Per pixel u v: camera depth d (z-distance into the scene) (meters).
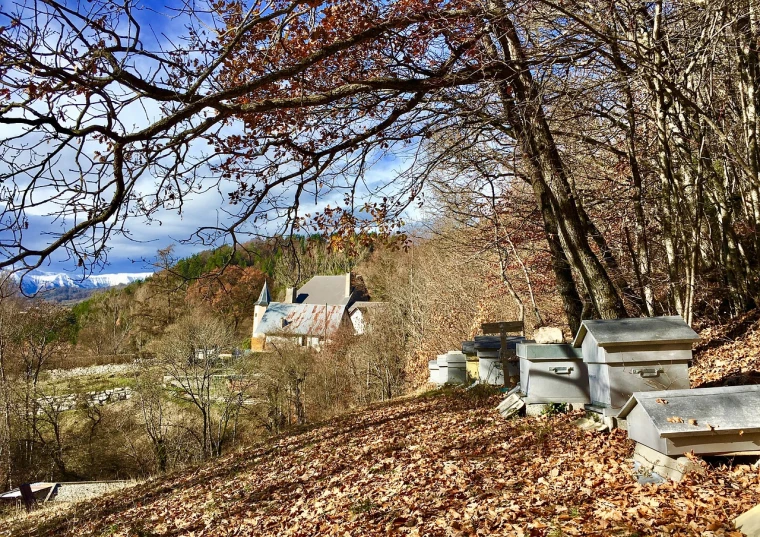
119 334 52.00
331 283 56.97
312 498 7.84
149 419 28.83
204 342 28.08
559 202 8.62
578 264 8.66
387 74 7.85
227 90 5.64
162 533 8.62
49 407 31.00
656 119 8.76
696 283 9.66
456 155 9.11
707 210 10.80
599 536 4.13
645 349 6.52
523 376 8.95
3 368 28.41
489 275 21.81
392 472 7.78
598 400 7.00
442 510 5.70
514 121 8.26
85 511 13.19
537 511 4.95
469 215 13.83
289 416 33.06
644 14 8.23
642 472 5.20
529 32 8.45
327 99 6.81
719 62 8.87
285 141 7.54
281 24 5.53
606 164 13.35
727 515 4.03
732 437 4.70
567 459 6.25
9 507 18.91
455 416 10.80
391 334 34.97
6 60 4.34
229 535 7.42
